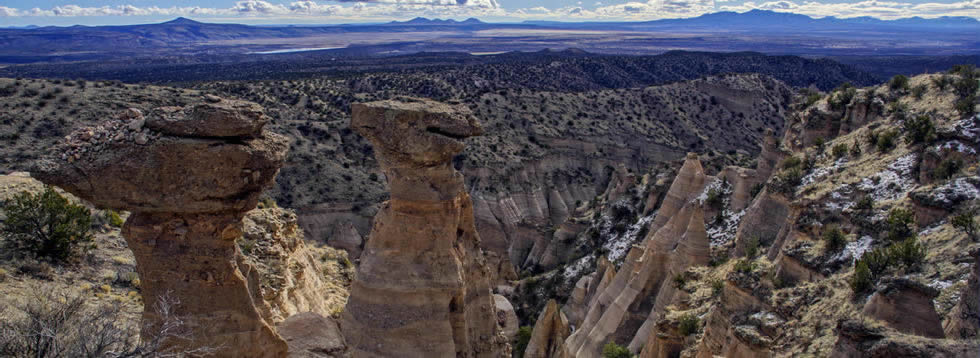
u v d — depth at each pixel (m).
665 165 69.00
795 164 44.88
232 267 13.34
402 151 18.48
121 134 12.23
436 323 19.19
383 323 19.06
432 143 18.30
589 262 57.72
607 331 35.81
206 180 12.27
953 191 27.17
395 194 19.12
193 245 12.95
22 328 12.39
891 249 22.92
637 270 38.81
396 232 19.28
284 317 22.14
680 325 26.98
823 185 37.16
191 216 12.84
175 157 12.08
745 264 24.73
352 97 116.44
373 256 19.69
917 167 33.72
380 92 131.62
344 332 19.62
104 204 12.27
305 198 75.62
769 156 52.25
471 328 21.80
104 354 11.89
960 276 20.38
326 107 107.25
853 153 41.19
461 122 18.64
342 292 33.03
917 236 25.78
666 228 39.59
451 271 19.61
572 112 115.38
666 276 36.25
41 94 67.25
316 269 33.25
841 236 26.45
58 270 23.00
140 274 13.30
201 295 13.16
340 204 76.44
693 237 35.53
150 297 13.18
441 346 19.16
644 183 67.62
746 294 23.28
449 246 19.70
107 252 26.14
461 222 21.86
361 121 18.56
